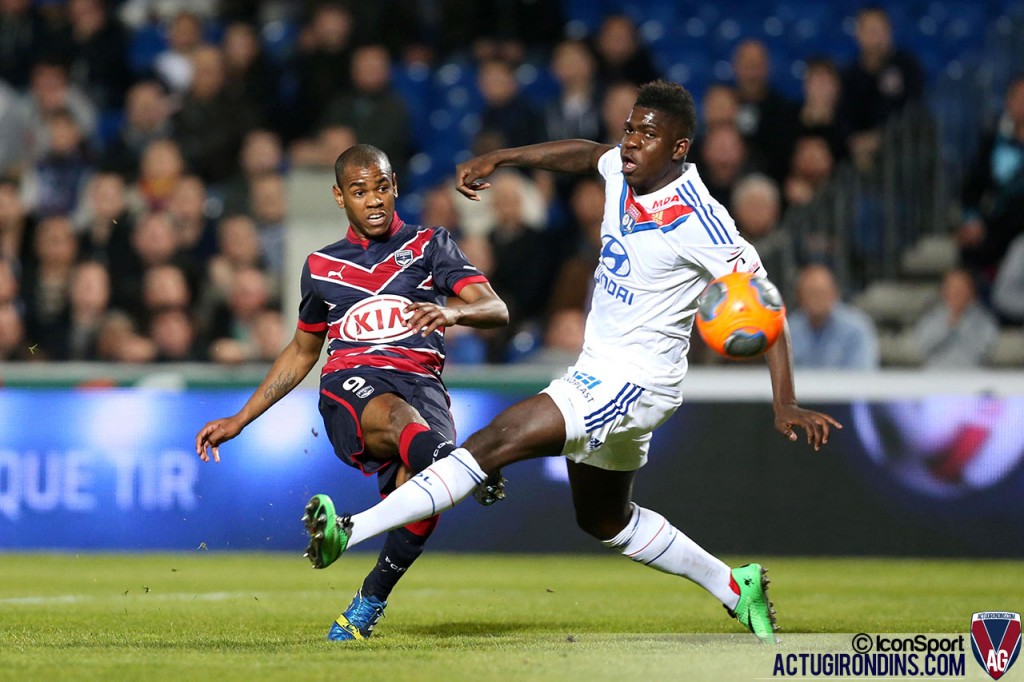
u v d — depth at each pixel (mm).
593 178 45000
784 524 35312
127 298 42312
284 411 34562
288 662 15859
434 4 55344
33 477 35625
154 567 32219
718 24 57156
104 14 54344
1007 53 45406
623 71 48156
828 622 21500
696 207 17672
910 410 35312
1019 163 43688
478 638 18750
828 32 56719
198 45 54781
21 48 53531
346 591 26703
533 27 55719
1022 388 35125
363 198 19062
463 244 42125
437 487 16859
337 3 52500
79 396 35562
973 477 35062
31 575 30031
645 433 18250
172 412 35281
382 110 48531
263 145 46844
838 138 46156
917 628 20609
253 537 34688
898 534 35125
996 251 43781
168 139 49062
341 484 34281
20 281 42719
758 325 16219
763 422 35500
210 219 44125
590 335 18344
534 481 35594
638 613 23000
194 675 14805
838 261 43188
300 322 19672
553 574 31266
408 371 18969
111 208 43281
